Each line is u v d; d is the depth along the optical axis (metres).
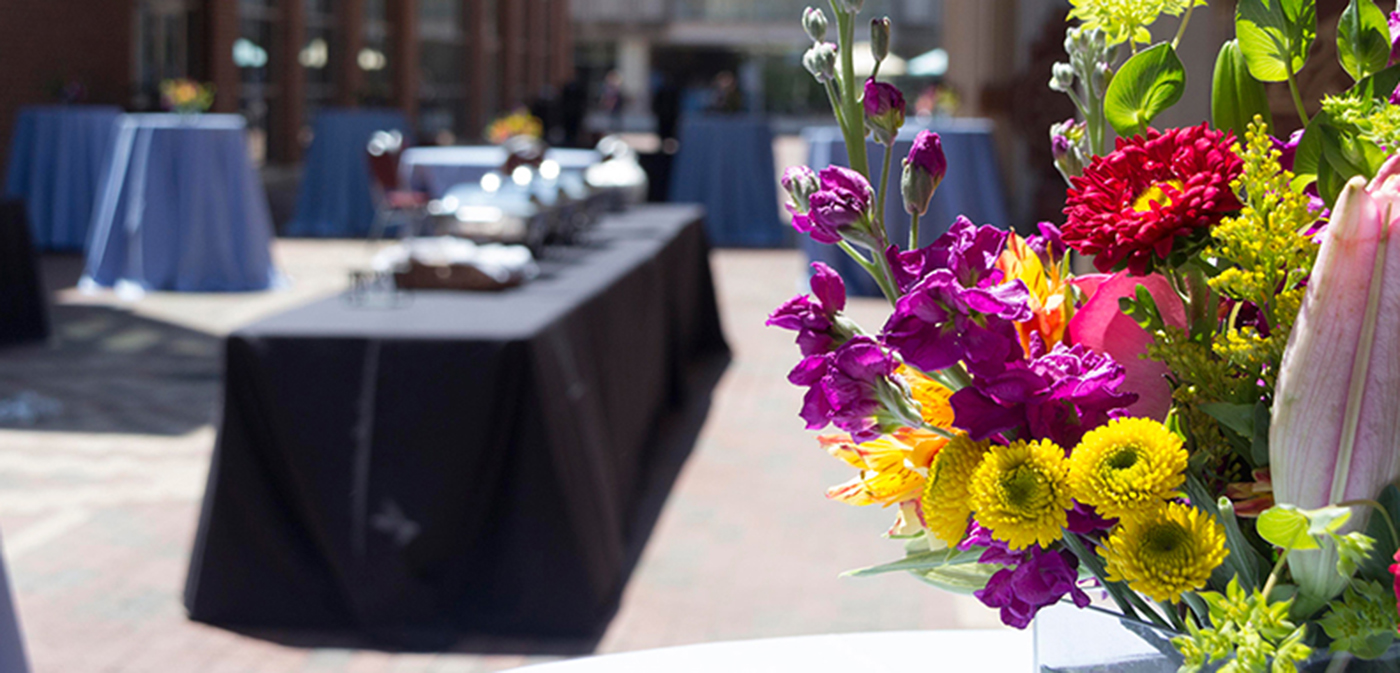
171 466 4.50
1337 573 0.52
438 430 2.82
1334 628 0.52
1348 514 0.47
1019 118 9.74
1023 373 0.54
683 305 5.96
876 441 0.60
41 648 2.91
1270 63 0.61
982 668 1.00
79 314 7.77
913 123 9.61
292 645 2.89
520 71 28.39
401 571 2.82
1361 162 0.56
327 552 2.86
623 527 3.68
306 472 2.85
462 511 2.85
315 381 2.85
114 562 3.49
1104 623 0.60
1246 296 0.54
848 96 0.59
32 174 10.43
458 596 2.91
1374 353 0.48
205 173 8.68
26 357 6.41
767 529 3.79
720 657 1.04
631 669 1.02
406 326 2.91
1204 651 0.53
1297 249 0.53
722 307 8.28
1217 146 0.54
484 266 3.48
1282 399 0.50
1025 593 0.56
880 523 3.84
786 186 0.59
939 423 0.59
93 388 5.73
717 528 3.80
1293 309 0.52
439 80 23.69
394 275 3.49
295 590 2.95
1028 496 0.52
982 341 0.53
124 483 4.27
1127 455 0.52
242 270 8.79
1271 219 0.52
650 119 41.00
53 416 5.20
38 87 13.05
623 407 3.93
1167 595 0.50
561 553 2.89
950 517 0.55
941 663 1.02
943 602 3.20
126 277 8.77
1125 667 0.60
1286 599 0.54
